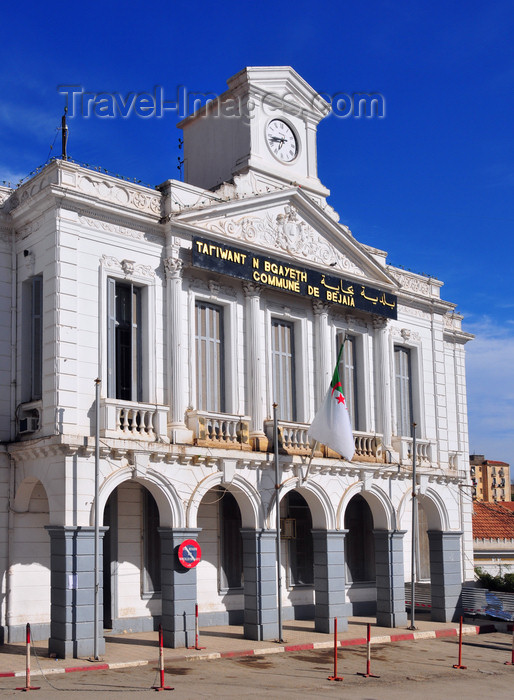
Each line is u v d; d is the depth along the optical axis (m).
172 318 22.58
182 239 23.11
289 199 26.31
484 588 31.39
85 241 21.25
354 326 28.02
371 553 29.16
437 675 18.36
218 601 24.48
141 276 22.31
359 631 24.28
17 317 21.89
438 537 27.58
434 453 29.47
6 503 20.98
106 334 21.22
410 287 30.34
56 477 19.69
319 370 26.47
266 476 23.33
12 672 17.00
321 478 24.62
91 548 19.50
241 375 24.33
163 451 21.03
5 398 21.50
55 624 19.06
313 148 28.52
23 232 22.05
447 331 34.28
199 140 28.61
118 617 22.34
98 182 21.77
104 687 15.74
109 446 20.09
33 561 21.20
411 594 26.02
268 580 22.61
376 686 16.73
